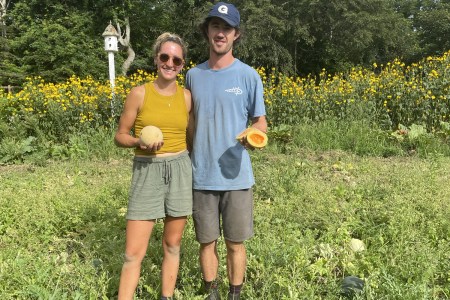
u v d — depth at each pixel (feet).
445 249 12.91
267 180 20.04
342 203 17.13
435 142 28.66
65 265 11.75
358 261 12.33
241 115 9.56
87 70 74.59
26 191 18.51
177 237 9.82
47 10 80.64
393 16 86.74
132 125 9.53
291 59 84.64
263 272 11.46
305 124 32.30
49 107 32.09
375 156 28.02
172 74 9.09
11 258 12.48
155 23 92.84
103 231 14.25
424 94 31.81
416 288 9.91
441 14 100.94
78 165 25.77
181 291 11.07
